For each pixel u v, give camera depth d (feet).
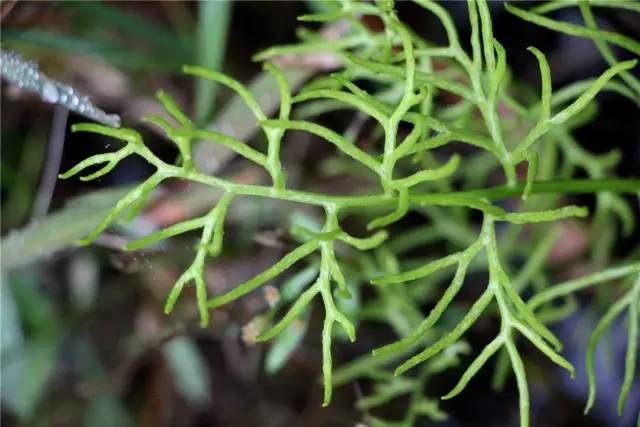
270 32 1.13
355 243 0.62
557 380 1.09
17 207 1.10
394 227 1.07
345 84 0.64
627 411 1.05
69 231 0.86
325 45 0.78
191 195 0.91
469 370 0.65
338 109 1.07
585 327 1.06
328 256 0.63
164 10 1.09
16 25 0.92
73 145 1.09
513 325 0.65
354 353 1.09
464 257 0.65
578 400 1.08
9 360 1.04
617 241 1.03
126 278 1.09
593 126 1.04
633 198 1.00
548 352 0.64
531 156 0.65
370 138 1.04
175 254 0.94
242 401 1.14
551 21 0.71
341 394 1.11
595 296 1.04
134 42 1.10
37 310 1.07
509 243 0.97
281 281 1.01
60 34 0.97
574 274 1.06
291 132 1.07
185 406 1.14
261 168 1.02
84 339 1.13
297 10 1.12
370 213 1.03
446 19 0.71
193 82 1.10
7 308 1.04
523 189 0.68
